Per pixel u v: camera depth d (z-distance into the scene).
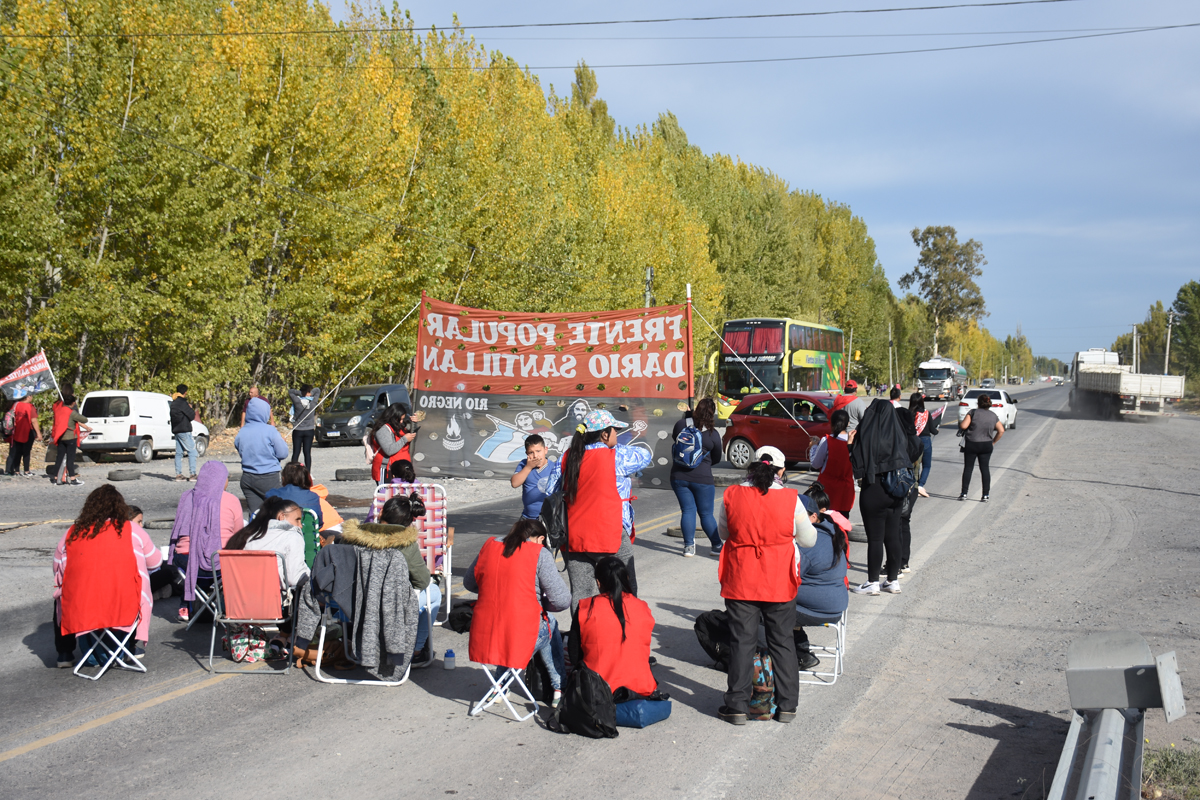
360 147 26.69
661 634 7.33
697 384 51.50
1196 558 9.95
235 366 24.89
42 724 5.27
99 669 6.38
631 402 10.23
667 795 4.38
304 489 8.02
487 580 5.53
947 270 111.44
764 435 19.62
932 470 20.25
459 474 10.58
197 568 7.25
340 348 26.72
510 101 37.72
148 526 12.23
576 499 6.36
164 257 23.25
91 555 6.16
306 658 6.53
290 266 27.16
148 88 22.06
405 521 6.12
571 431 10.35
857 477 8.56
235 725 5.29
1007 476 18.94
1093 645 4.37
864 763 4.77
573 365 10.38
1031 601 8.20
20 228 19.59
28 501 14.38
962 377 79.94
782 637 5.38
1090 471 19.41
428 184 28.84
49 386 20.20
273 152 25.88
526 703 5.77
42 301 22.14
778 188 77.56
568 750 4.96
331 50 30.89
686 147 66.62
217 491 7.40
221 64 24.58
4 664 6.46
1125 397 44.06
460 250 30.25
